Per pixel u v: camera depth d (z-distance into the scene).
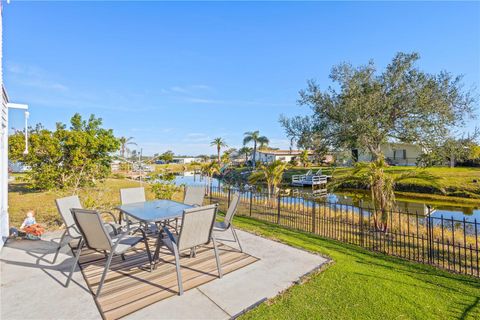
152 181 9.35
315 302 2.74
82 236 3.14
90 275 3.28
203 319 2.42
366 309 2.62
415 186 15.84
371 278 3.36
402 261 4.07
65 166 9.31
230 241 4.79
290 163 31.06
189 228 3.06
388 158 23.05
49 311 2.51
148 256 3.62
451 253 4.98
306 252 4.29
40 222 6.39
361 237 5.05
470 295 2.95
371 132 9.37
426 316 2.52
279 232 5.64
